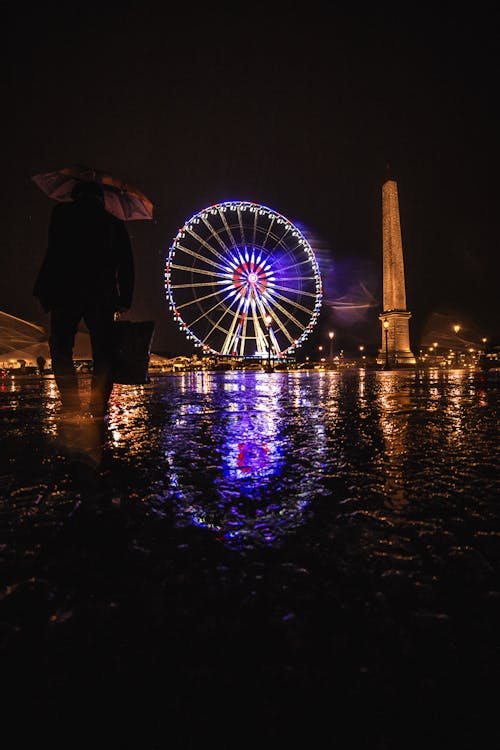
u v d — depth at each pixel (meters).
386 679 0.93
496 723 0.81
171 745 0.77
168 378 24.84
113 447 3.71
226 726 0.81
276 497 2.27
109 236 3.98
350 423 5.18
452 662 0.98
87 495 2.32
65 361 4.03
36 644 1.06
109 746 0.77
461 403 7.68
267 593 1.29
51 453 3.45
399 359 55.59
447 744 0.77
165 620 1.16
